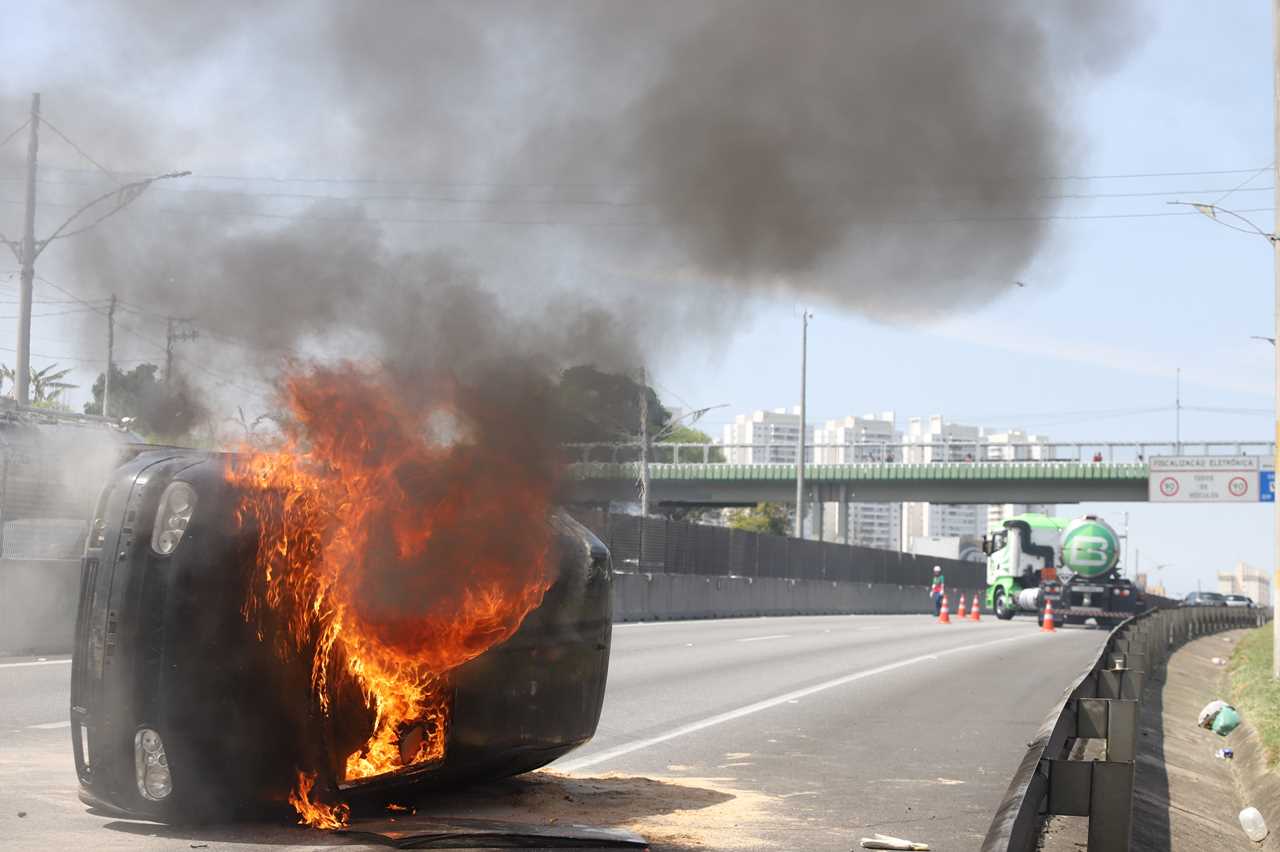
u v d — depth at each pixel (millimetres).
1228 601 89688
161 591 6867
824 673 19781
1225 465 47969
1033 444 76688
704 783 9406
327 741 6980
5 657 17609
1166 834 9383
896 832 7934
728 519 113812
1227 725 16266
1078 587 43625
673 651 23406
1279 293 21359
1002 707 15734
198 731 6789
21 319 23016
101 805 7148
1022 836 5027
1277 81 20844
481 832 6859
